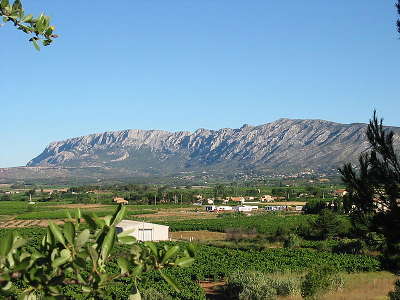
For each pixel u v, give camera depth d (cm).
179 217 13325
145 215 14188
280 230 8000
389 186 973
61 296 322
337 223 7538
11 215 14538
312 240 7762
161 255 368
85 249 325
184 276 4288
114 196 19838
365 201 1014
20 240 321
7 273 307
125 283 3131
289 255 6031
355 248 6066
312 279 2900
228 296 3650
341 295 2986
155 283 3619
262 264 5162
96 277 332
